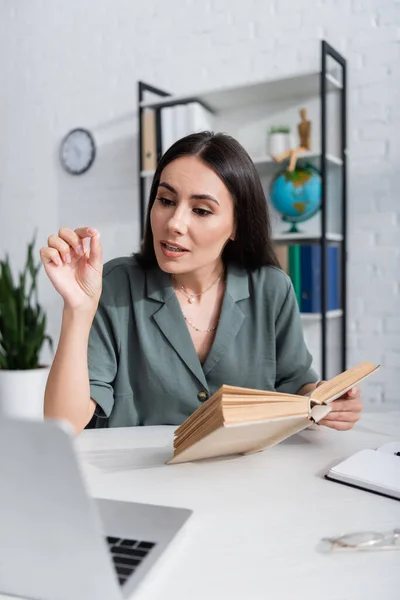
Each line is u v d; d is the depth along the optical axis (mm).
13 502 462
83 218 3227
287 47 2633
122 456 917
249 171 1152
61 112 3277
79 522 451
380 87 2449
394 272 2455
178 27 2893
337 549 597
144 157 2721
